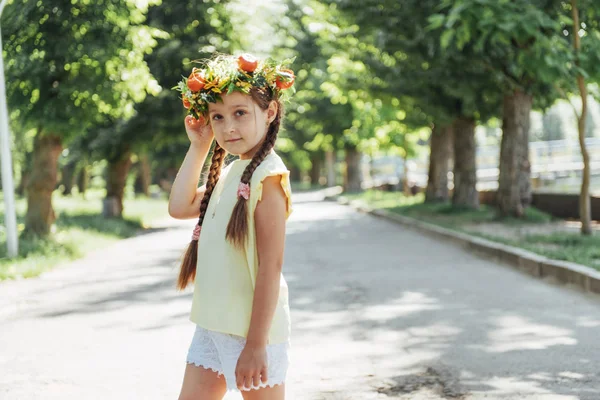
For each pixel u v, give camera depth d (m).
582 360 6.47
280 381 2.86
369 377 6.13
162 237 23.27
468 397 5.54
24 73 16.75
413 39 19.73
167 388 5.96
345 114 44.12
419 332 7.81
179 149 47.69
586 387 5.70
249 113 2.85
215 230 2.87
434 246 16.94
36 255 14.88
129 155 28.62
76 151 28.11
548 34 13.86
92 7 16.62
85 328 8.56
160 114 26.78
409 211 27.47
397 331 7.89
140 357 7.03
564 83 14.92
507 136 21.08
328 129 49.41
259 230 2.77
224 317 2.83
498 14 12.40
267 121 2.93
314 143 57.41
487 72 20.22
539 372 6.14
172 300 10.47
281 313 2.88
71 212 30.45
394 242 18.27
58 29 16.52
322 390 5.79
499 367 6.33
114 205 27.92
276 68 2.93
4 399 5.80
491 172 38.38
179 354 7.10
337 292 10.67
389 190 49.72
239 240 2.78
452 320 8.39
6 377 6.46
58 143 18.77
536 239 14.79
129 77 17.55
